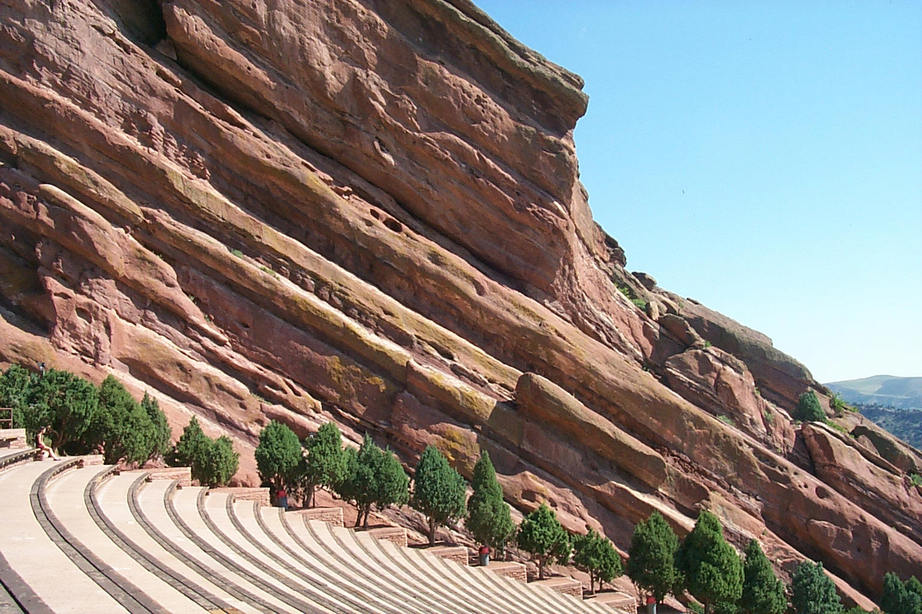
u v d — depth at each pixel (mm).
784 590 51469
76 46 45469
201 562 19781
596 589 46781
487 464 43375
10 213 42562
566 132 58094
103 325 41875
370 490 40250
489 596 34000
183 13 47750
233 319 46250
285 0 50594
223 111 48938
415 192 54094
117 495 26375
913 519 60594
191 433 39344
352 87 52406
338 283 48969
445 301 52469
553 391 49750
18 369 36969
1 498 21562
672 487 52938
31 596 13945
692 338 65875
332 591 22047
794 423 66312
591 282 62125
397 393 47875
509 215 55781
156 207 46000
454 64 55156
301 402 45875
